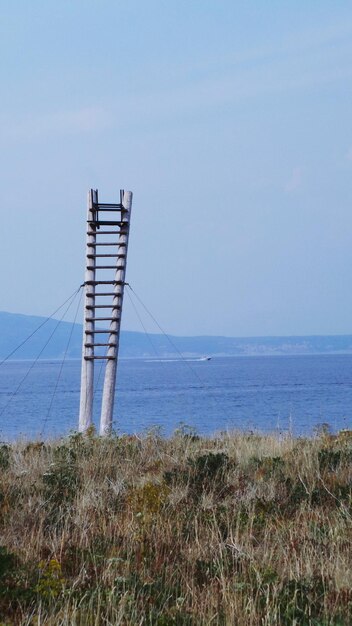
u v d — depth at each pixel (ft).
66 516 66.80
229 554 57.98
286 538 61.93
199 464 84.79
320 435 118.21
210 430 275.59
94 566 54.49
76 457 93.66
